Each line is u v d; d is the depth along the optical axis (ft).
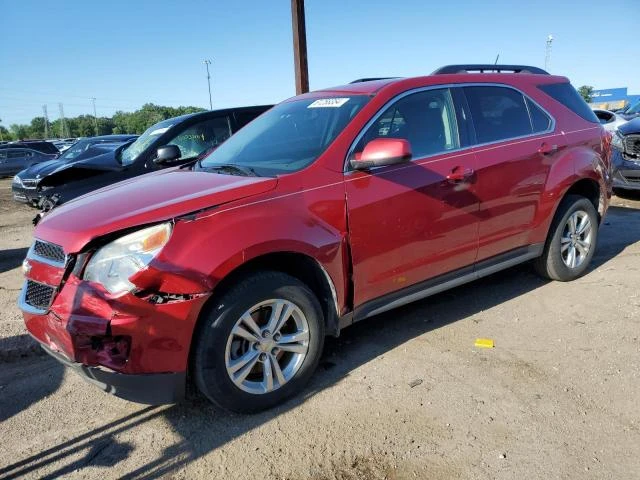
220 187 9.95
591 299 14.53
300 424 9.62
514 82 14.56
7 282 19.70
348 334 13.25
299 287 10.05
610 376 10.68
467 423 9.39
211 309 9.15
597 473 8.04
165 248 8.67
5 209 41.55
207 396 9.46
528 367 11.19
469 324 13.42
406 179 11.51
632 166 27.37
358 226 10.82
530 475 8.07
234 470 8.54
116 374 8.61
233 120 23.66
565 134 15.06
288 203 10.01
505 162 13.34
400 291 11.93
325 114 12.29
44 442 9.56
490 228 13.33
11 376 12.09
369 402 10.19
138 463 8.86
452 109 12.92
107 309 8.44
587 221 15.93
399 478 8.14
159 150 18.08
